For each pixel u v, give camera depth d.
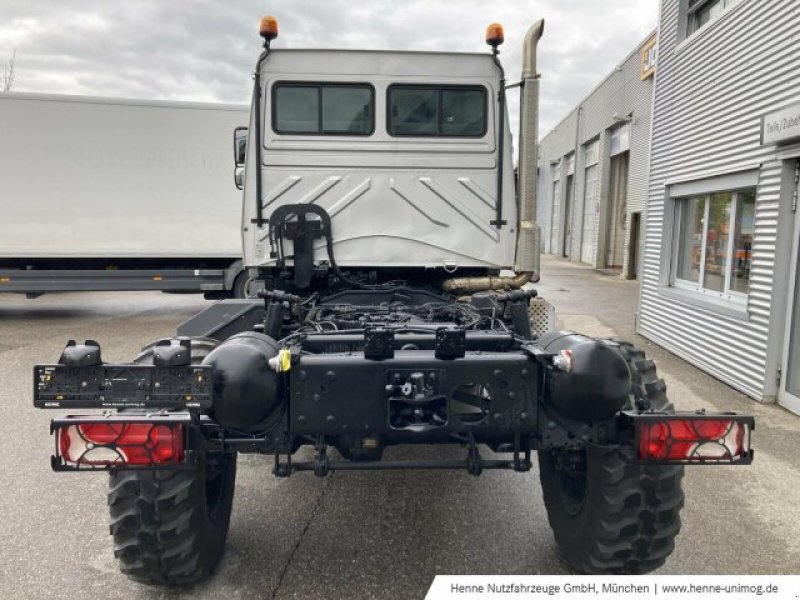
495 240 4.58
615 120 21.59
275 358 2.40
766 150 6.05
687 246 8.52
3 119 10.11
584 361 2.40
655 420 2.34
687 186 8.06
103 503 3.76
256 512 3.64
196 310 12.82
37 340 9.25
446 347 2.53
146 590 2.84
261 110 4.44
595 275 21.23
